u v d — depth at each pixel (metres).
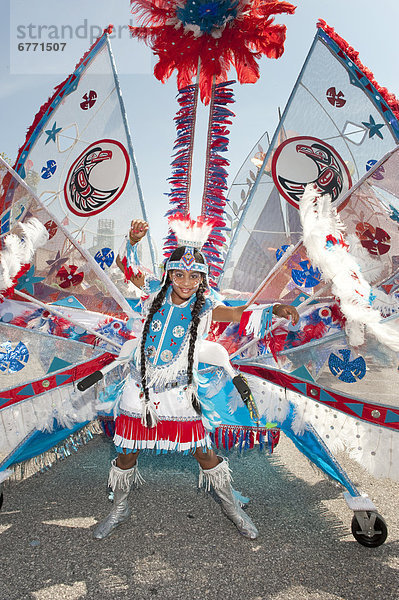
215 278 3.65
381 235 2.68
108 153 3.73
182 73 3.96
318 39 3.43
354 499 2.59
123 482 2.68
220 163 3.77
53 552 2.48
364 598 2.17
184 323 2.51
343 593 2.21
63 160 3.71
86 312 3.07
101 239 3.62
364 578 2.32
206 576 2.31
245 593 2.20
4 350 2.83
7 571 2.31
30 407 2.86
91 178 3.67
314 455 2.84
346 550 2.56
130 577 2.29
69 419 2.95
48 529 2.69
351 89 3.27
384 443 2.64
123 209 3.69
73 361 2.94
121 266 2.88
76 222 3.63
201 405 2.61
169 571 2.35
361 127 3.20
